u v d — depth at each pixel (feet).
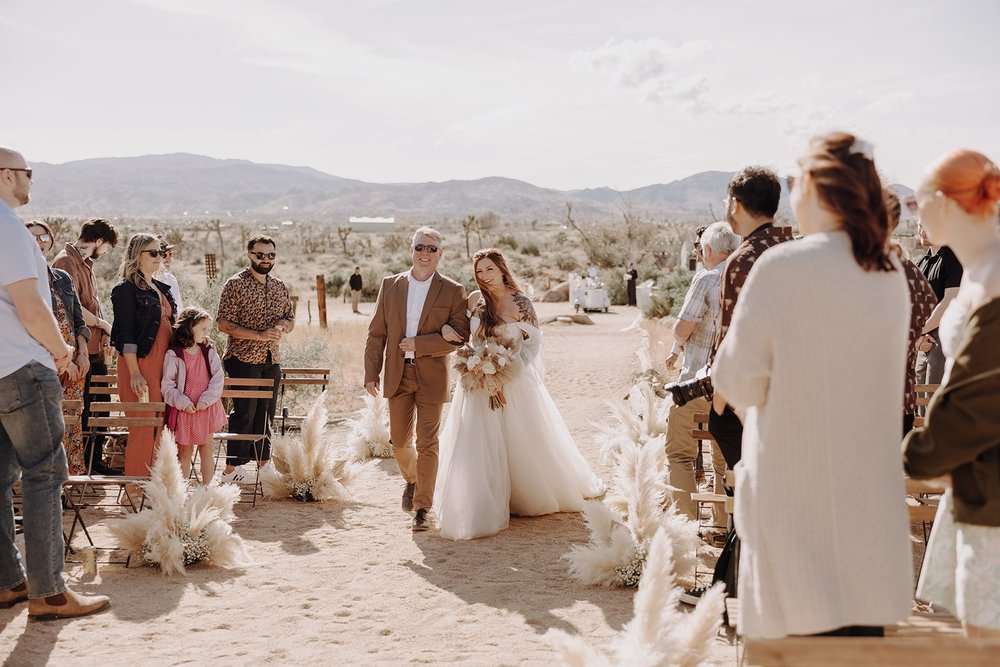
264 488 24.00
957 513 8.38
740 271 13.24
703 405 17.78
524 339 21.18
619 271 166.91
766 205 13.42
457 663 13.10
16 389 13.85
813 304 7.39
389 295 20.92
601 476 26.23
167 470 18.40
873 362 7.50
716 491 19.39
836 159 7.69
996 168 8.48
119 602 15.69
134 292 22.80
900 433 7.71
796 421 7.47
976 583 8.37
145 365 22.89
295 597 16.11
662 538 11.47
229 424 26.14
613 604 15.62
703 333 17.93
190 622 14.80
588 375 51.85
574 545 18.20
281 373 29.45
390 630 14.47
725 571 14.02
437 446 20.77
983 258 8.56
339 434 34.37
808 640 7.26
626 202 193.67
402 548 19.21
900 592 7.45
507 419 20.97
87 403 24.67
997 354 7.86
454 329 20.54
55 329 14.01
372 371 21.21
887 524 7.47
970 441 7.85
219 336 39.88
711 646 11.21
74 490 23.95
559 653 11.43
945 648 7.00
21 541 17.78
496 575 17.31
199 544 17.80
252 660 13.24
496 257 21.06
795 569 7.39
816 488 7.44
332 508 23.03
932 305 13.85
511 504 21.50
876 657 7.13
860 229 7.52
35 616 14.60
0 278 13.58
